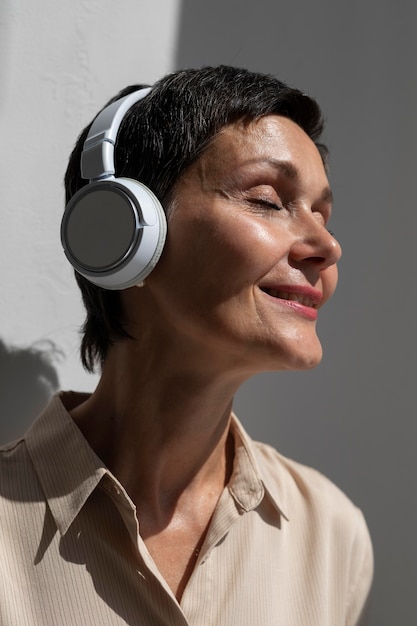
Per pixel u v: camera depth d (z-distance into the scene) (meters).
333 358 1.36
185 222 0.85
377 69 1.42
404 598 1.39
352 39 1.40
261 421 1.31
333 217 1.36
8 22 1.13
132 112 0.91
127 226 0.82
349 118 1.39
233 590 0.94
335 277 0.93
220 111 0.86
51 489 0.89
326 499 1.13
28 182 1.15
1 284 1.13
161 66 1.24
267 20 1.33
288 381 1.33
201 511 0.97
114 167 0.91
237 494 0.98
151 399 0.91
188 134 0.86
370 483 1.39
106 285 0.85
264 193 0.86
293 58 1.35
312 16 1.37
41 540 0.86
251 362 0.85
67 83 1.17
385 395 1.41
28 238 1.15
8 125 1.13
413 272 1.43
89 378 1.20
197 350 0.86
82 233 0.85
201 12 1.27
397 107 1.43
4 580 0.84
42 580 0.85
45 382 1.16
